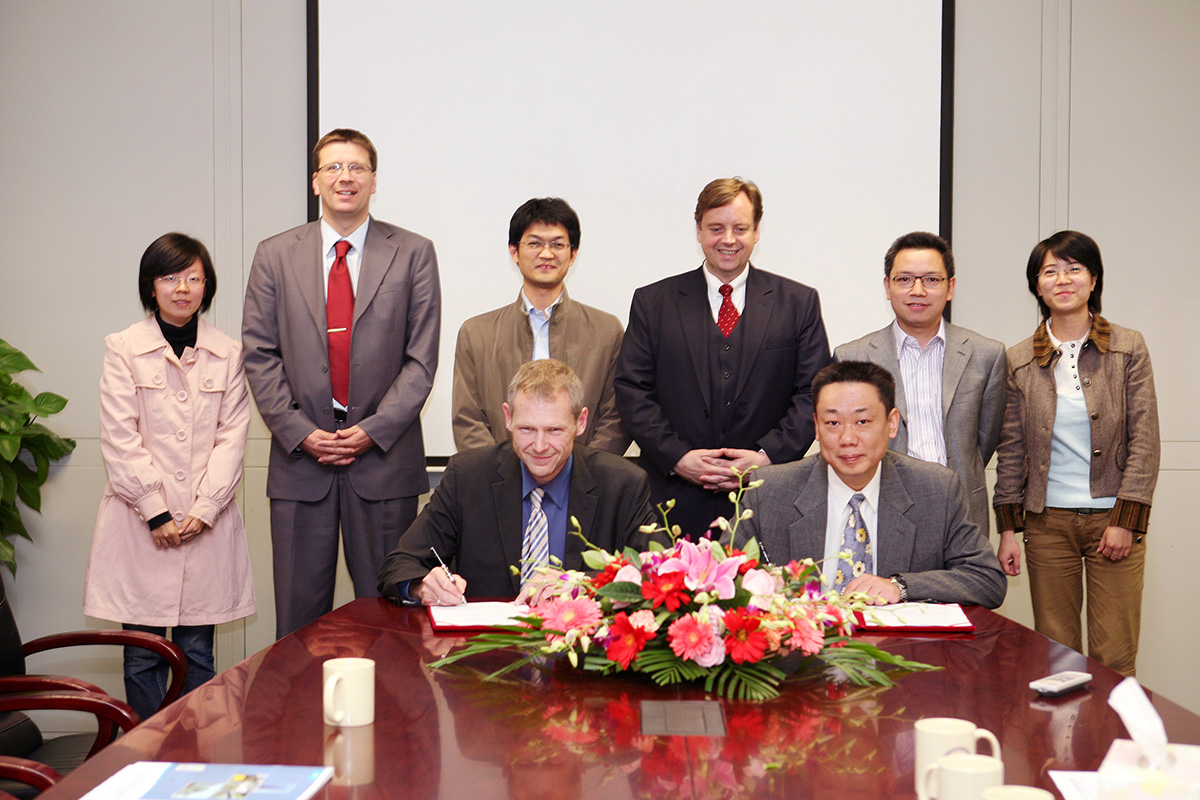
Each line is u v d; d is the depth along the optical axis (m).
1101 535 3.17
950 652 1.74
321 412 3.08
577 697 1.47
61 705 1.91
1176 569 3.88
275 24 3.93
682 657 1.48
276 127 3.94
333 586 3.16
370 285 3.12
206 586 3.07
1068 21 3.85
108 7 3.93
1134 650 3.18
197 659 3.14
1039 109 3.87
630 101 3.87
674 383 3.13
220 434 3.13
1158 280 3.88
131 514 3.06
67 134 3.95
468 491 2.33
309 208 3.89
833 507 2.33
